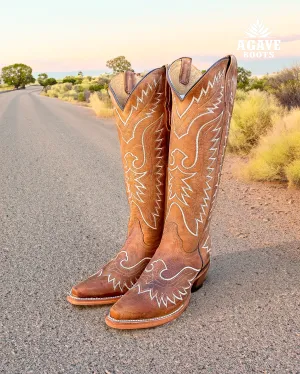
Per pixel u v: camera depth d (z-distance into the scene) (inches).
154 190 79.8
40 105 844.6
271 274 88.5
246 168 189.3
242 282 85.0
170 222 77.2
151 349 64.6
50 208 144.3
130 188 80.9
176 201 75.5
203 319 72.2
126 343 66.4
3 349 65.6
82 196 158.9
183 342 66.0
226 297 79.2
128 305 70.1
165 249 77.5
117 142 296.0
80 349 65.1
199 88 68.8
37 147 281.7
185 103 70.1
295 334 67.0
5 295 83.2
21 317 74.8
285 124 224.7
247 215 132.3
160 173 79.4
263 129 241.1
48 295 82.6
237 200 150.6
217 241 109.5
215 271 90.7
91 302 77.5
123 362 61.6
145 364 60.9
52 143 297.9
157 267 75.8
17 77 3688.5
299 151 175.9
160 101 75.6
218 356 62.2
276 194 157.8
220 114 71.3
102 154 249.0
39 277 90.9
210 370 59.1
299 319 71.1
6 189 173.6
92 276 80.0
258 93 329.1
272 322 70.5
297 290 81.0
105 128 390.0
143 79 73.9
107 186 173.3
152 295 71.8
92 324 72.1
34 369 60.6
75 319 73.8
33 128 399.9
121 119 77.2
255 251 102.0
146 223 81.4
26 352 64.7
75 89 1617.9
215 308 75.5
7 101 1057.5
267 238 111.1
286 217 129.5
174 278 74.9
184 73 75.9
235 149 246.8
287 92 348.5
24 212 140.9
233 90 74.5
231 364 60.3
